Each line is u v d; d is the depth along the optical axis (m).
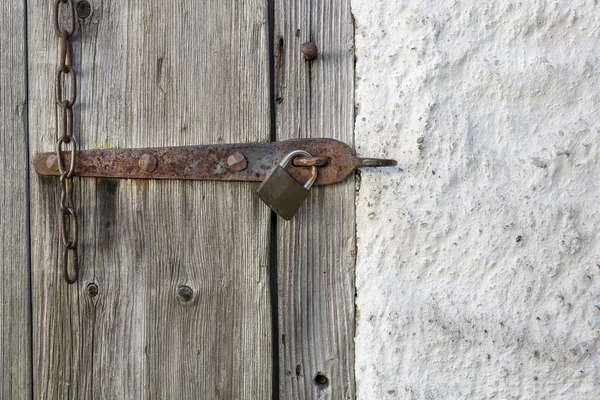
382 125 1.26
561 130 1.24
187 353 1.31
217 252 1.31
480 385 1.25
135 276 1.32
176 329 1.31
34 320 1.34
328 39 1.28
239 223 1.30
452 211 1.25
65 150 1.32
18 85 1.33
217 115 1.30
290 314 1.29
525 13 1.24
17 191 1.34
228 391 1.31
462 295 1.25
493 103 1.25
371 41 1.27
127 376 1.32
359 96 1.27
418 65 1.25
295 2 1.29
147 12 1.31
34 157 1.33
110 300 1.32
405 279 1.26
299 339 1.29
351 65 1.28
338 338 1.29
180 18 1.31
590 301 1.24
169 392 1.32
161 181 1.31
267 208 1.30
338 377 1.29
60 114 1.33
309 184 1.25
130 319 1.32
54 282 1.33
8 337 1.34
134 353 1.32
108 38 1.32
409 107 1.25
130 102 1.32
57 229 1.33
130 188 1.32
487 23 1.25
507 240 1.25
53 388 1.33
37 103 1.33
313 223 1.29
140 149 1.30
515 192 1.25
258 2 1.30
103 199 1.32
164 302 1.32
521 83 1.24
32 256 1.33
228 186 1.30
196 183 1.31
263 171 1.29
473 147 1.25
